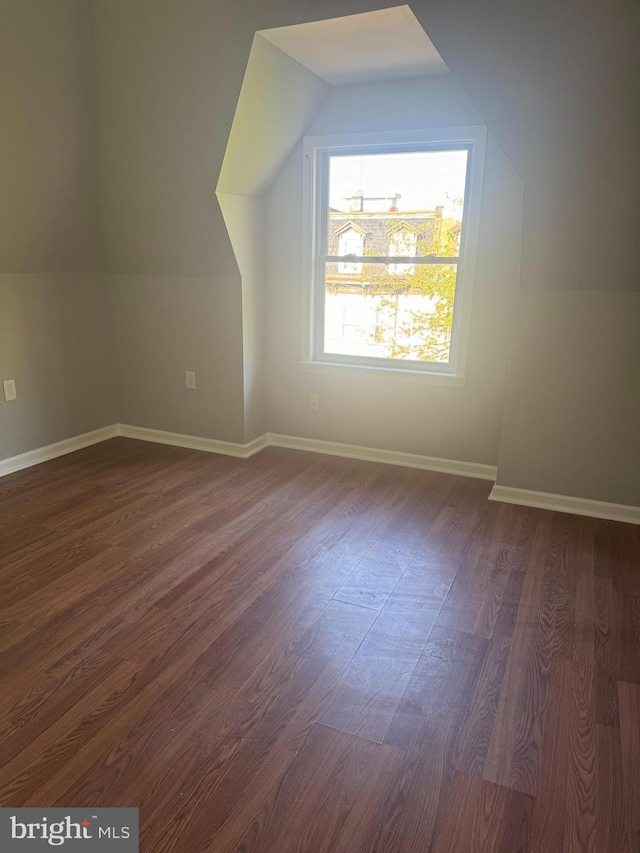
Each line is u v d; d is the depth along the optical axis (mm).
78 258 3773
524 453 3174
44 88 2951
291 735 1696
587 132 2408
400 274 3596
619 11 2084
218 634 2121
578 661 2027
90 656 1993
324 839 1400
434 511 3135
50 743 1647
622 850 1396
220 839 1393
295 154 3578
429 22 2363
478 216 3246
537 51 2270
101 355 4102
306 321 3830
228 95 2912
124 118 3225
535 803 1508
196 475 3568
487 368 3445
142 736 1679
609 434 2998
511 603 2344
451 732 1722
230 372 3803
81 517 2988
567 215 2668
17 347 3516
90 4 2979
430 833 1423
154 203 3488
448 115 3199
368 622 2213
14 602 2273
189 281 3764
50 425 3795
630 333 2854
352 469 3699
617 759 1644
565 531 2936
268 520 2998
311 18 2549
